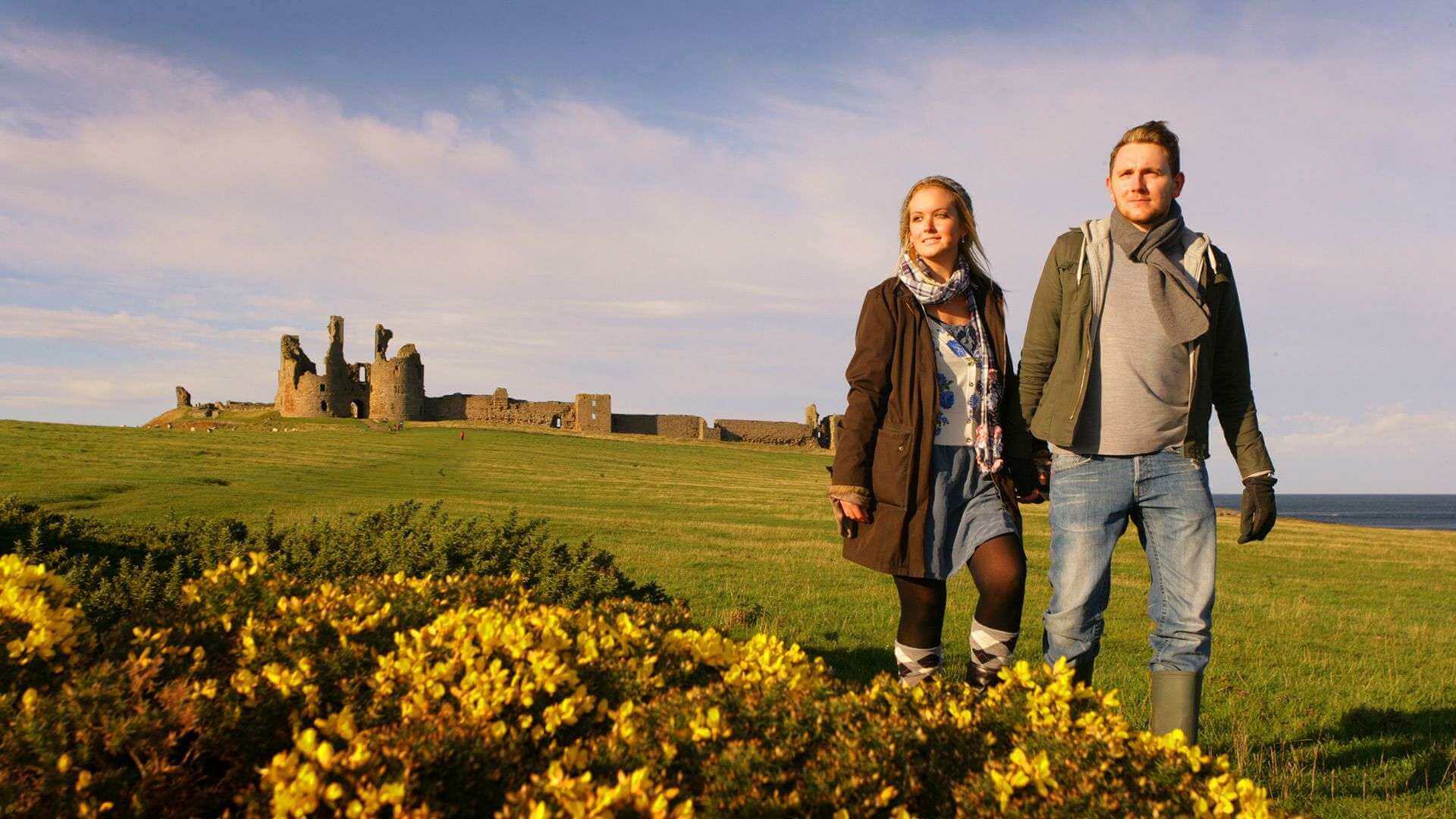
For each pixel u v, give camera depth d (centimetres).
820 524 2873
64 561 658
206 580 452
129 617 422
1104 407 414
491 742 276
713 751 280
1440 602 1599
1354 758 588
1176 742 307
